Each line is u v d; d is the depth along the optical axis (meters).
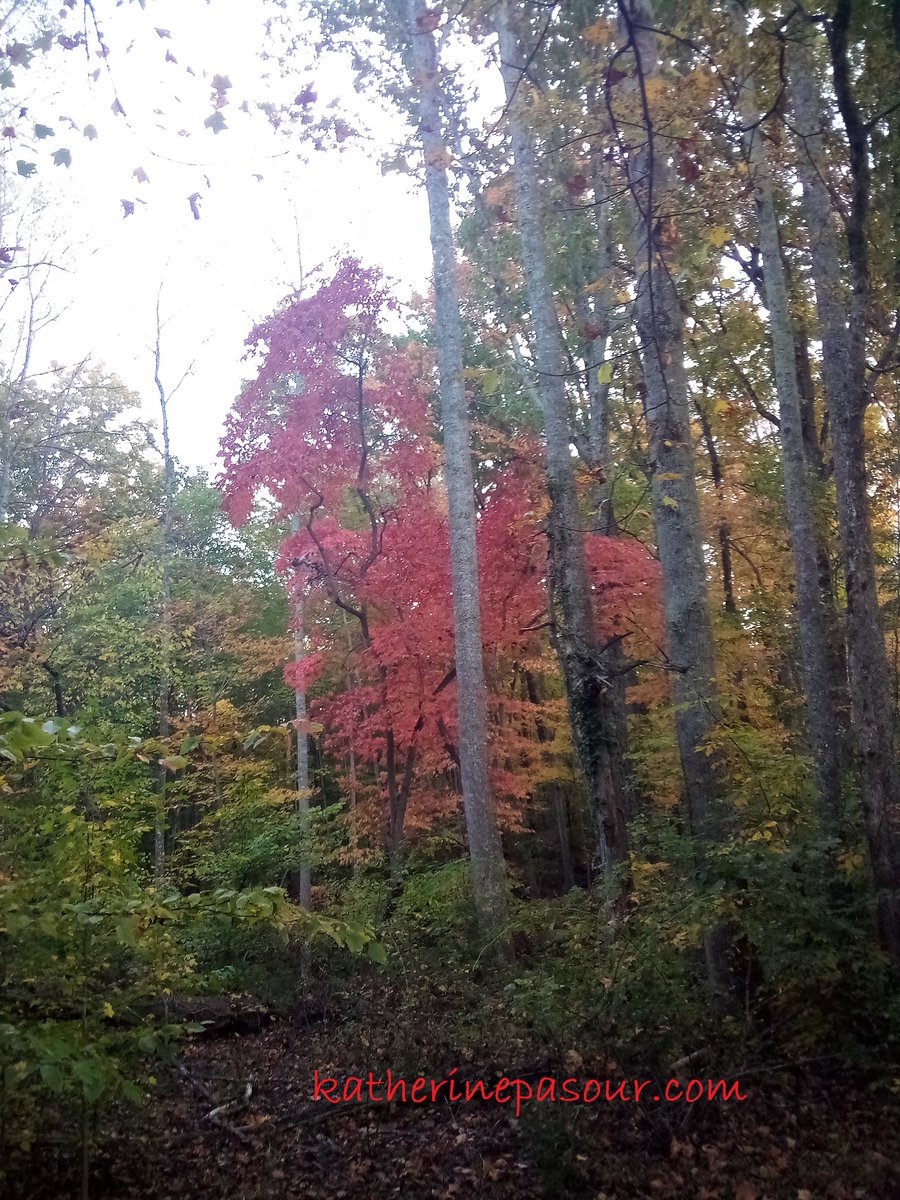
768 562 15.67
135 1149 4.86
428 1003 7.09
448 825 15.88
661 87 6.25
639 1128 5.03
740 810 7.27
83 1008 4.07
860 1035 5.89
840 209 7.07
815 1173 4.54
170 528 20.19
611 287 10.64
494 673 14.51
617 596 11.34
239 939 9.23
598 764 8.99
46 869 4.21
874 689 6.75
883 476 14.66
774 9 6.36
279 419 12.66
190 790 13.51
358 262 12.13
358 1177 4.95
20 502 16.98
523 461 13.23
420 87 7.80
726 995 6.09
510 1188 4.66
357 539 12.67
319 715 15.38
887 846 6.40
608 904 6.84
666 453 8.31
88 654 15.43
